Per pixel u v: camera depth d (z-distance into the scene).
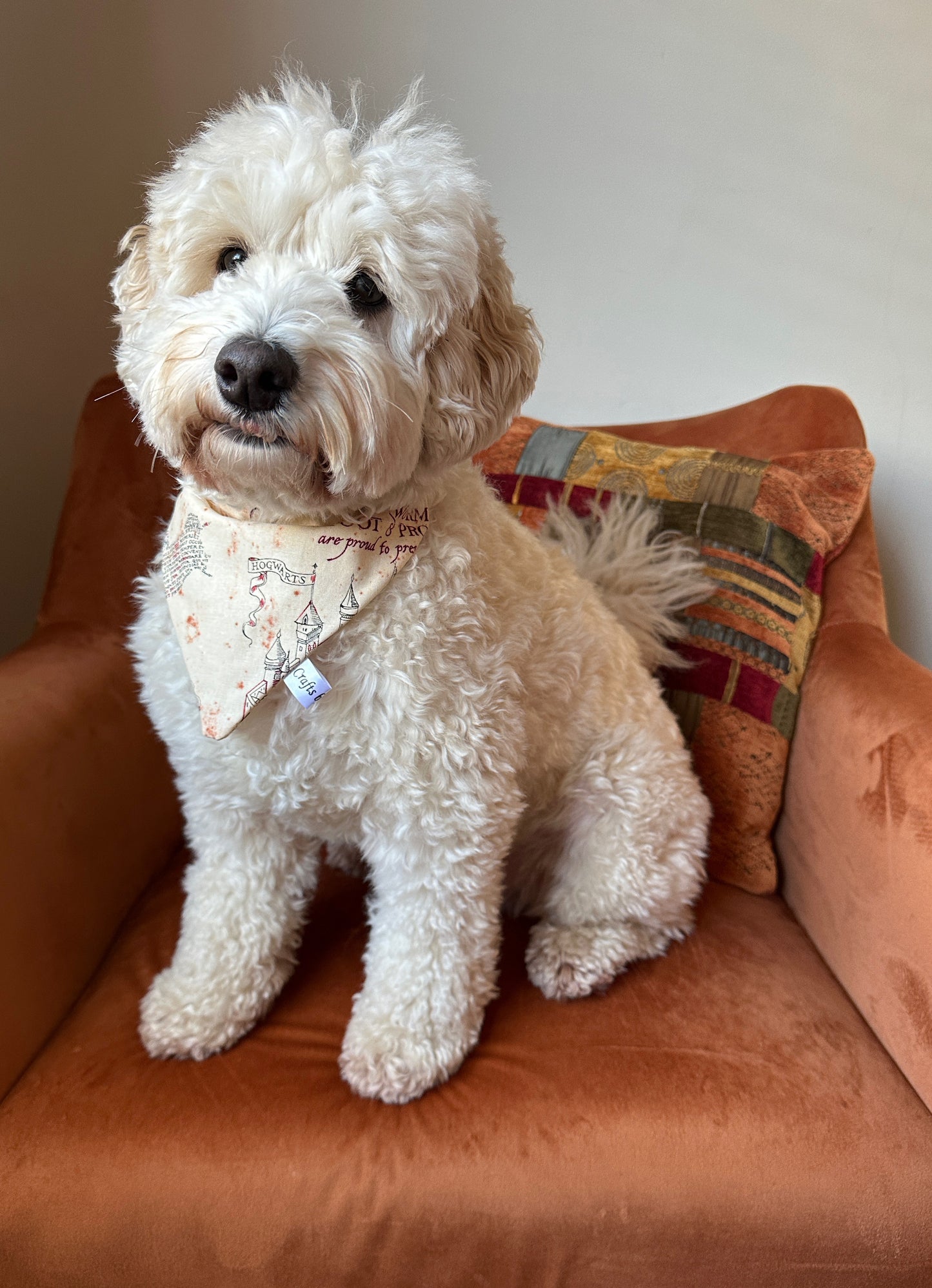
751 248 1.67
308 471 0.79
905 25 1.53
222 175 0.81
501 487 1.44
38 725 1.04
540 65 1.56
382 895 0.98
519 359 0.95
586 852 1.15
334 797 0.91
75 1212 0.77
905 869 0.99
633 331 1.73
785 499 1.36
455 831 0.91
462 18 1.53
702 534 1.35
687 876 1.18
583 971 1.06
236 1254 0.78
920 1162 0.86
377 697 0.86
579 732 1.10
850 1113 0.90
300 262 0.82
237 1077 0.90
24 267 1.57
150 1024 0.94
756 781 1.30
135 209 1.60
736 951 1.16
